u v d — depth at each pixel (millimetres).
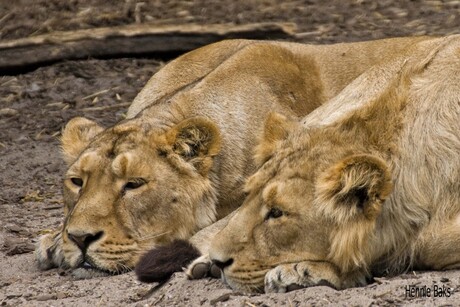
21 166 16516
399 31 20562
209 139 11648
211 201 11836
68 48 19344
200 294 9867
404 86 10094
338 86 13367
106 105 18266
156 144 11594
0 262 12297
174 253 10617
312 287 9453
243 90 12477
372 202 9570
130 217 11367
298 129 10109
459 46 10336
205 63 13648
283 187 9734
